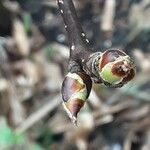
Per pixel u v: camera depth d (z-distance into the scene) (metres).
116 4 0.52
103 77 0.12
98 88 0.47
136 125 0.45
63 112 0.47
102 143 0.45
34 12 0.54
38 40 0.53
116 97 0.47
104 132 0.46
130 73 0.12
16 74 0.51
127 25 0.51
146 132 0.45
